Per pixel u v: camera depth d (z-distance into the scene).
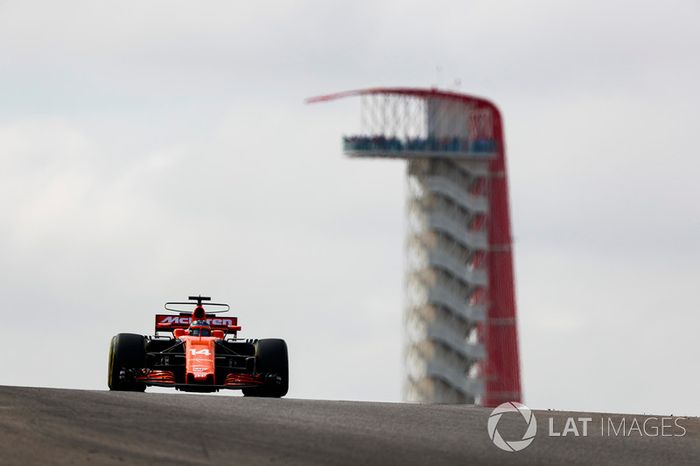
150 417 52.41
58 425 47.91
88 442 44.19
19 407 53.19
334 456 44.75
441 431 53.06
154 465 40.62
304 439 48.31
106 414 52.56
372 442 48.56
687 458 49.47
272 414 56.50
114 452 42.53
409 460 44.81
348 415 57.41
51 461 39.84
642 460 48.25
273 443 46.91
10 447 41.78
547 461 46.66
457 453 47.19
